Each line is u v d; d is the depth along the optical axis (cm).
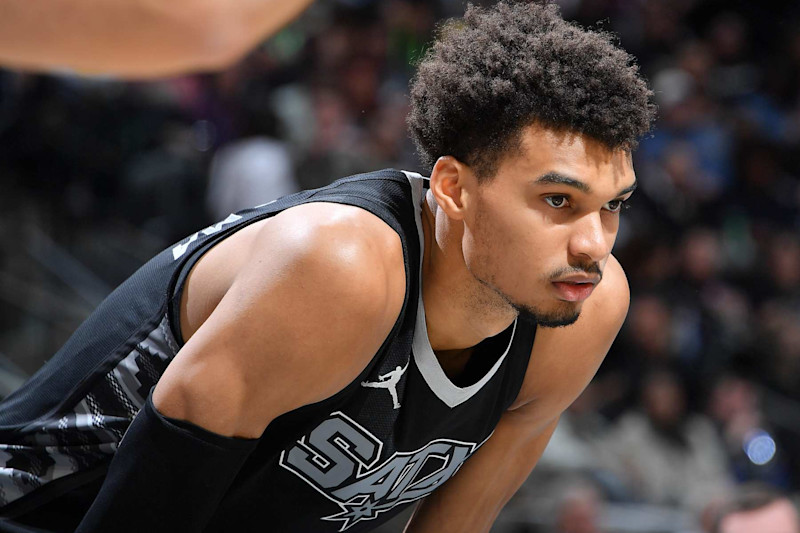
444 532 468
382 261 343
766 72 2031
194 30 182
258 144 1334
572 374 424
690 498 1295
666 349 1452
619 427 1352
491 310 367
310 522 400
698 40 2069
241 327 325
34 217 1318
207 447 326
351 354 337
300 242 329
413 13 1783
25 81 1348
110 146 1384
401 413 373
